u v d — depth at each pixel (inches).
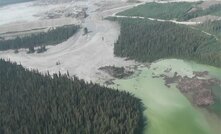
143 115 6269.7
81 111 5777.6
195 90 6894.7
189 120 6053.2
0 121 5644.7
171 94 6943.9
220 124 5880.9
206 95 6628.9
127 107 6082.7
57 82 6978.4
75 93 6441.9
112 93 6540.4
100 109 5831.7
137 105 6427.2
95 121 5511.8
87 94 6422.2
